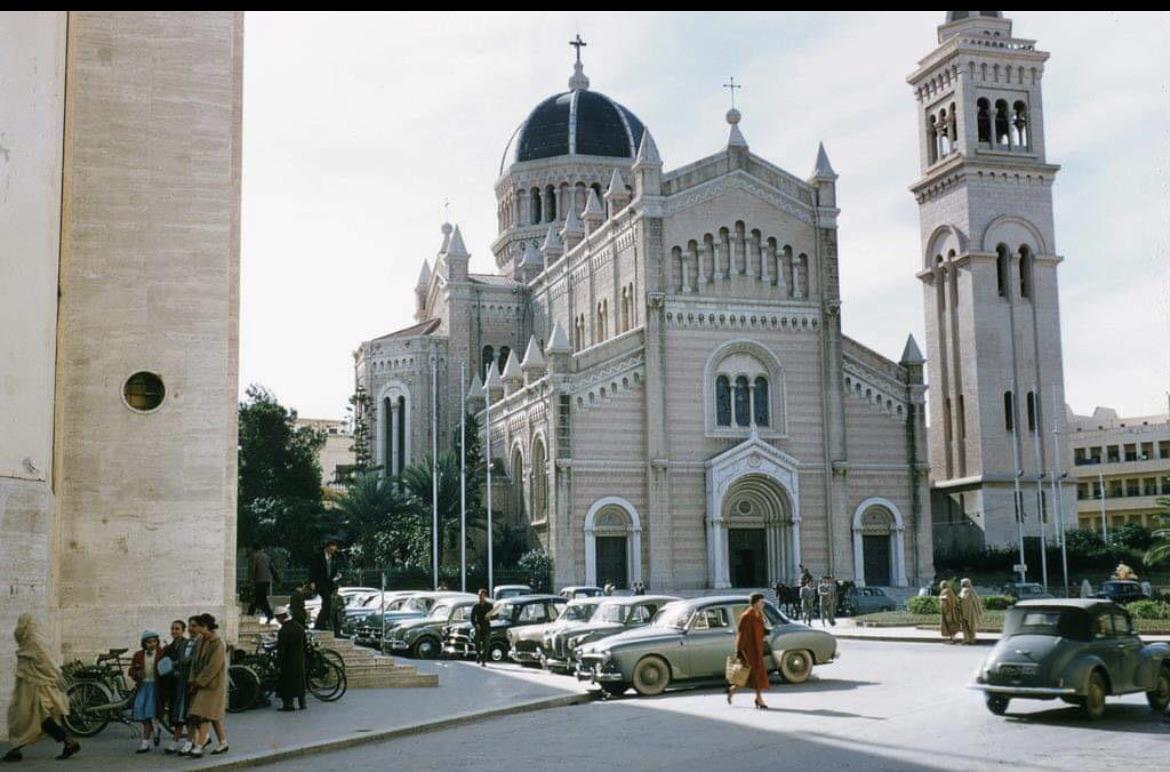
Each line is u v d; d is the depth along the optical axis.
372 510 78.25
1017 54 91.00
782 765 17.94
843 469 76.38
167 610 27.22
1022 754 18.42
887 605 67.12
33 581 22.48
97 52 28.64
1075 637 22.39
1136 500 132.38
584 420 73.19
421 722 24.34
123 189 28.41
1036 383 88.19
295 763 20.44
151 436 27.84
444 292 98.56
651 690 28.75
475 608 38.97
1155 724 21.52
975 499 86.69
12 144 22.52
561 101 107.75
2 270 22.19
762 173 78.00
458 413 95.00
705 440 74.81
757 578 75.50
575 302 88.44
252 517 76.75
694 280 76.00
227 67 29.44
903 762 17.94
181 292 28.44
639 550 72.81
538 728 23.69
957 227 90.06
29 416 22.72
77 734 22.89
